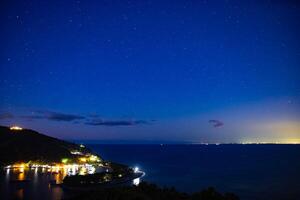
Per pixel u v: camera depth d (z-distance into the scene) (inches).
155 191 2632.9
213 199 2474.2
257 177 7278.5
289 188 5674.2
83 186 5590.6
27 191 5265.8
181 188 5885.8
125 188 2588.6
